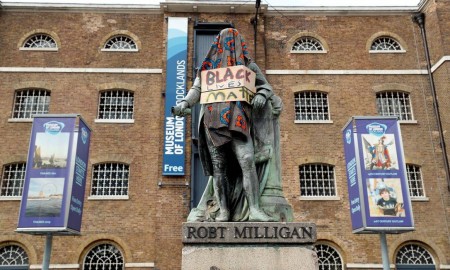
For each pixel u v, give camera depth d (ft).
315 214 65.51
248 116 16.24
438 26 71.15
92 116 69.72
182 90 70.13
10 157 67.26
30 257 62.75
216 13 74.33
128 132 68.95
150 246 63.77
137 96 70.90
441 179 67.56
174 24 73.10
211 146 16.20
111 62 72.59
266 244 14.33
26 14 74.54
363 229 42.01
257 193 15.60
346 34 75.25
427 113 71.05
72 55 72.69
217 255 14.16
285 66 73.20
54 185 40.73
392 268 63.00
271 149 16.65
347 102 71.56
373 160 44.14
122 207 65.26
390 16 76.54
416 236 64.69
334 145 69.05
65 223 39.52
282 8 75.66
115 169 68.13
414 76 73.15
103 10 75.05
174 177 65.62
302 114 71.67
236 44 17.16
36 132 42.65
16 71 71.41
